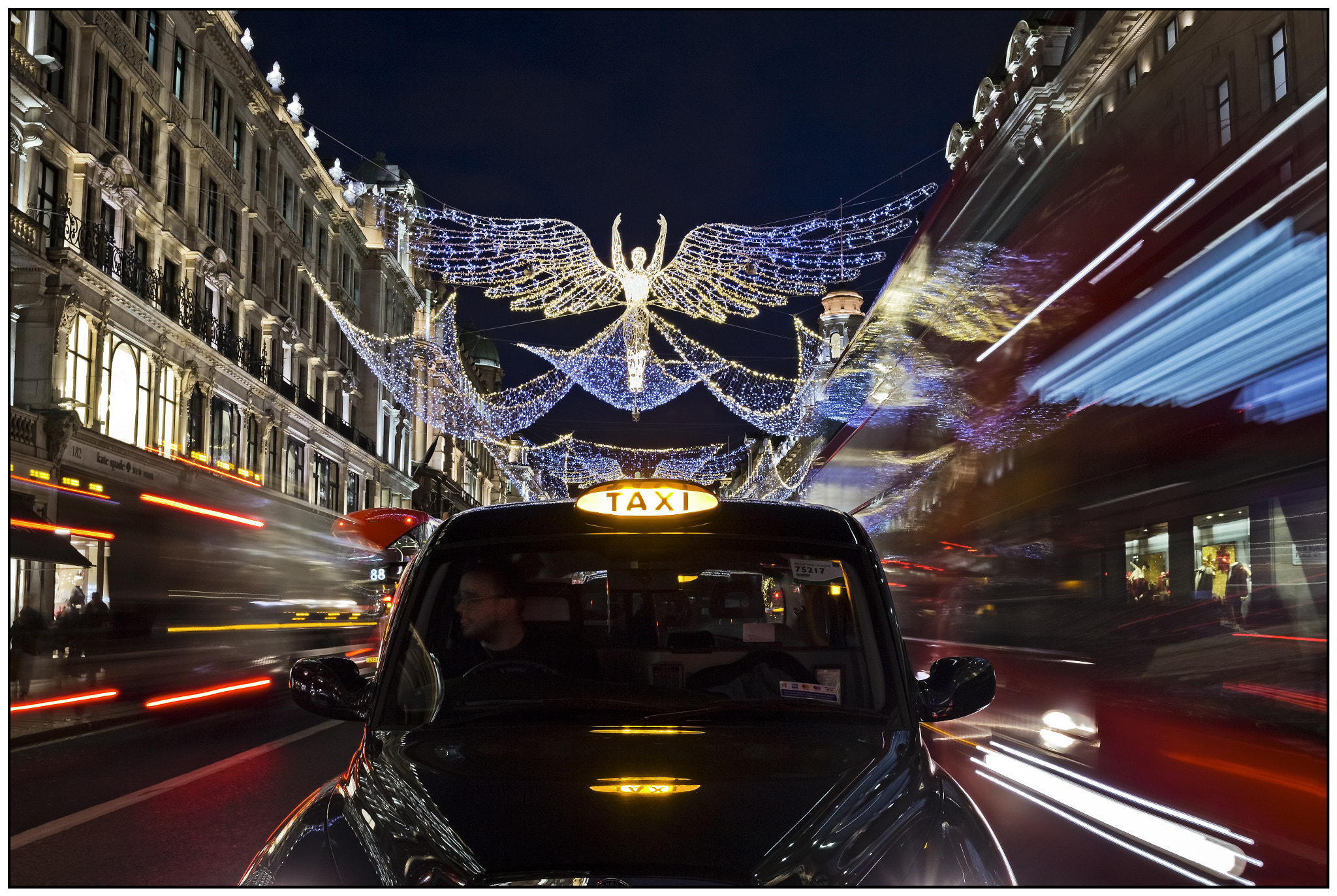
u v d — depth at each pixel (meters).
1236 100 6.73
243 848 5.94
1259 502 5.88
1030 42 18.41
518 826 2.10
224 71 35.19
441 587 3.05
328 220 47.19
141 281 28.16
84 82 25.95
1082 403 7.69
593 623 3.01
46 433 22.92
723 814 2.14
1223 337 6.36
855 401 14.20
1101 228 7.73
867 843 2.13
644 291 26.11
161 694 15.09
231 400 35.12
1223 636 5.91
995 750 8.41
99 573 24.64
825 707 2.80
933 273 11.04
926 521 10.92
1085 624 7.16
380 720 2.78
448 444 72.19
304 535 28.14
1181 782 6.05
